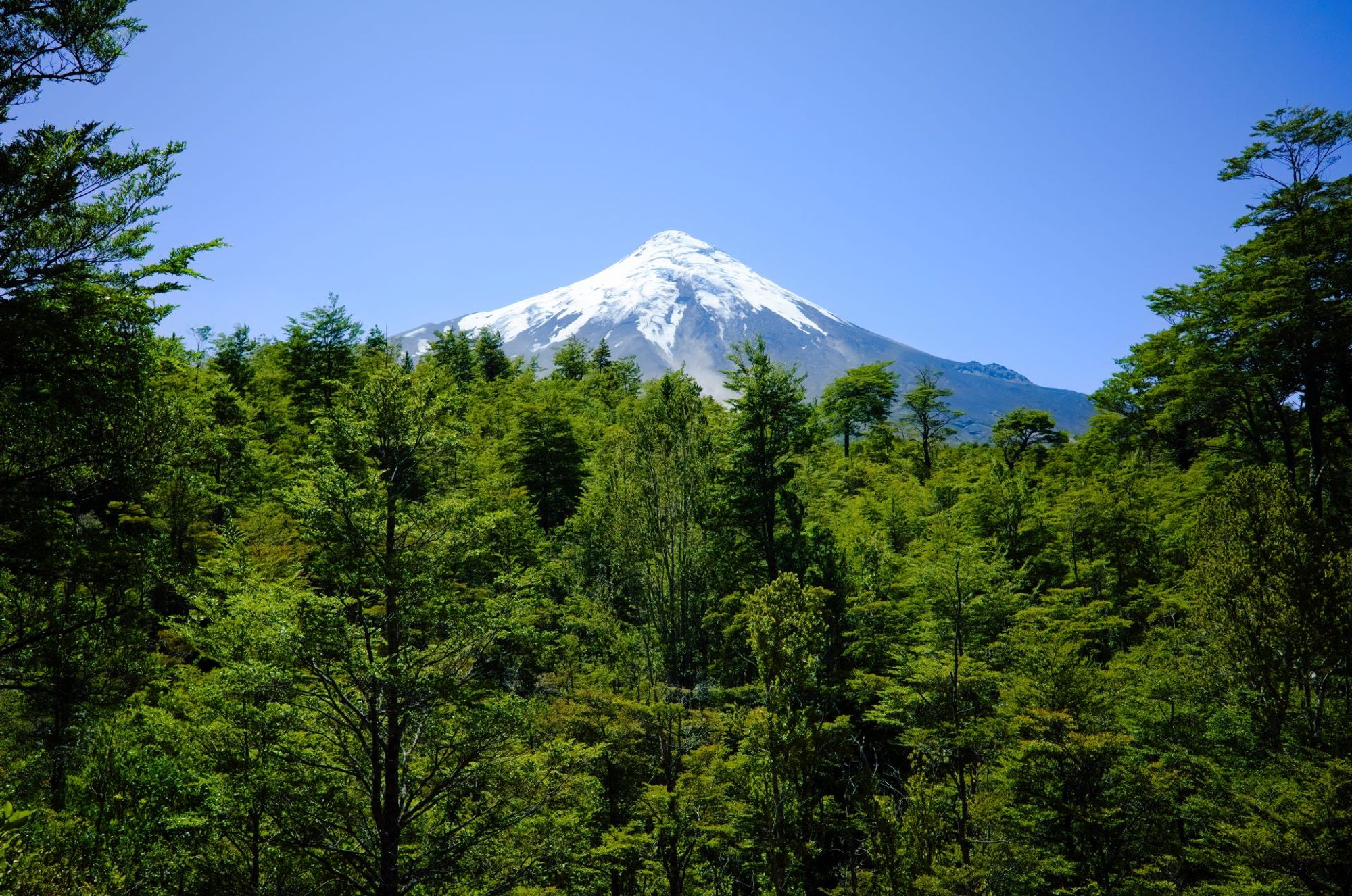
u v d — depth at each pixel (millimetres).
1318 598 16609
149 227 10141
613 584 30281
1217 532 18938
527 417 45188
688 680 26859
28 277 9242
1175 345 32781
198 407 22781
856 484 50812
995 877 18031
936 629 24078
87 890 9797
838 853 23000
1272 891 15562
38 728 15195
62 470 10766
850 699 25812
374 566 12430
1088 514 32281
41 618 11133
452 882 13273
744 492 29812
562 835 14305
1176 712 21109
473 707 12844
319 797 12594
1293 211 28281
